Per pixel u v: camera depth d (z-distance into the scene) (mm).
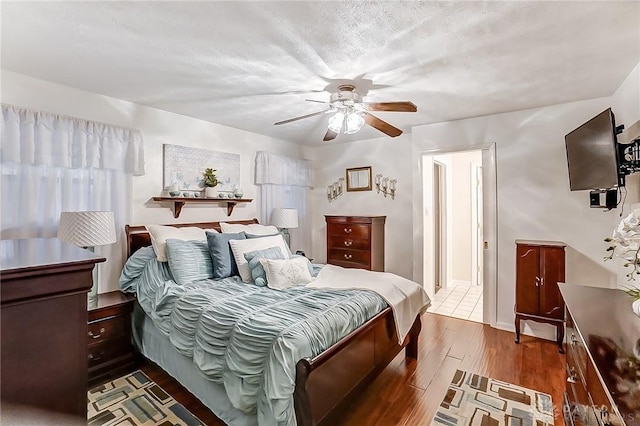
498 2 1544
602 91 2775
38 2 1539
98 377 2441
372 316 2293
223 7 1590
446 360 2822
